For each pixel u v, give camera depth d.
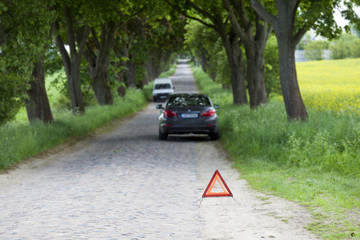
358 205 11.93
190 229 10.71
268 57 66.12
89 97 70.81
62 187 16.41
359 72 133.62
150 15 49.78
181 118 30.78
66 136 32.69
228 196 13.97
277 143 21.25
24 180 18.44
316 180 15.27
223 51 72.06
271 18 26.33
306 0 28.36
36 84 34.38
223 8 41.69
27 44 25.72
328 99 57.28
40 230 10.59
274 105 39.38
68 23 46.06
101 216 11.97
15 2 25.41
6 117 26.94
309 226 10.31
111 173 19.12
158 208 12.97
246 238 9.77
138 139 33.34
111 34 57.22
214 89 91.81
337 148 18.36
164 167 20.58
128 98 76.75
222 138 31.27
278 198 13.66
